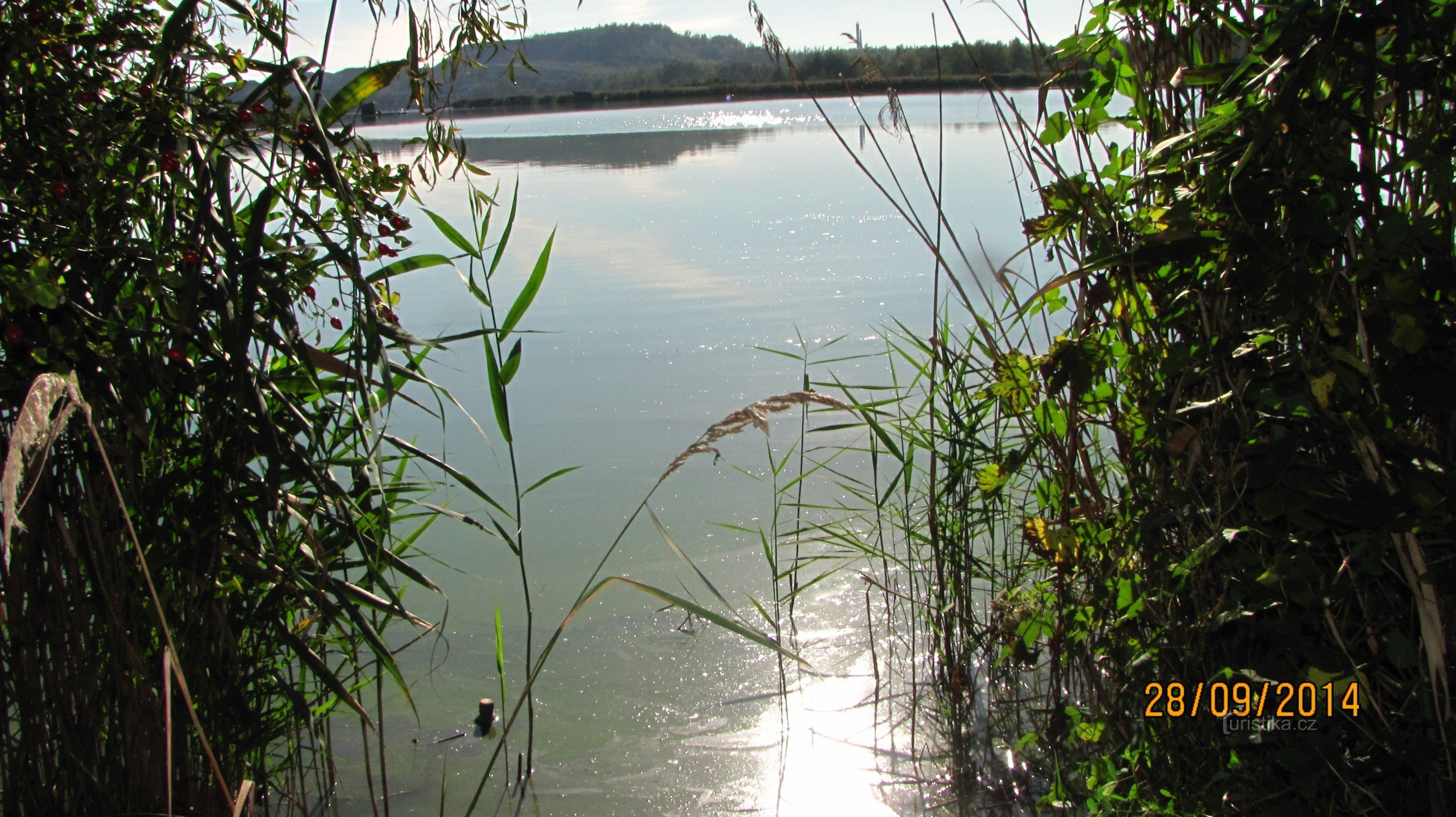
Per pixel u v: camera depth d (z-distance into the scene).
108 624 1.81
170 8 1.83
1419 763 1.48
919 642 2.90
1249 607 1.64
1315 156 1.54
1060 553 2.07
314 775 2.44
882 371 4.96
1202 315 1.85
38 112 1.64
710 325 5.98
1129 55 2.00
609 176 13.75
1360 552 1.48
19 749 1.85
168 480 1.82
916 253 7.56
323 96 2.01
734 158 15.55
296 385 2.04
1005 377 2.16
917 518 3.26
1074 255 2.07
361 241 2.00
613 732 2.54
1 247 1.65
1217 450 1.71
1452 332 1.46
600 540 3.52
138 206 1.75
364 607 2.75
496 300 6.82
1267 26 1.57
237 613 2.03
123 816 1.82
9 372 1.60
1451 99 1.60
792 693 2.71
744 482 3.92
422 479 3.95
